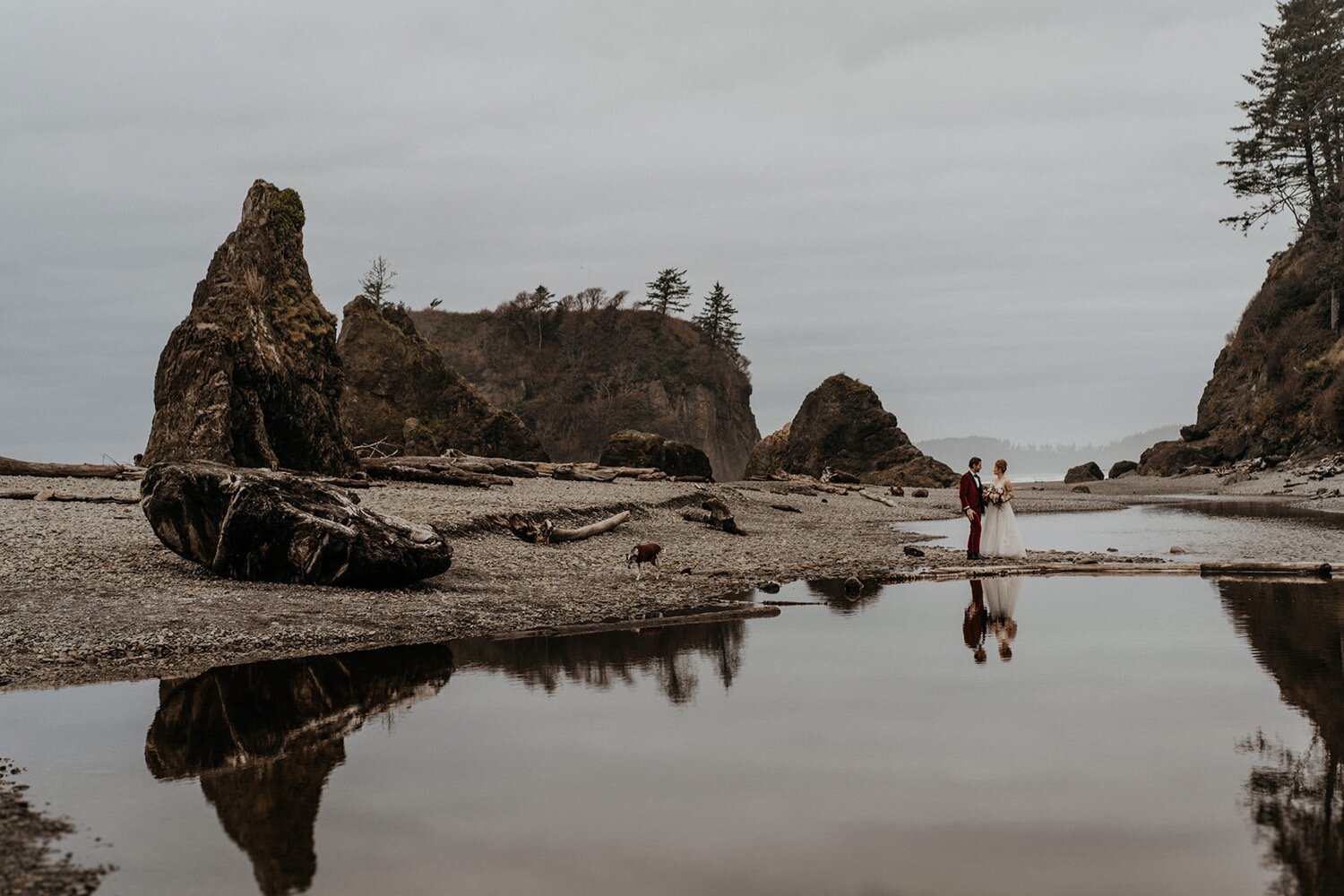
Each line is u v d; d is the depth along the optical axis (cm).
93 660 1102
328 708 915
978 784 684
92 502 2261
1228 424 7919
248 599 1382
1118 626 1304
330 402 3244
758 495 4391
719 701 930
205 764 747
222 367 2831
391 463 3475
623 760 749
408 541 1577
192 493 1493
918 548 2380
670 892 518
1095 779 692
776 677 1026
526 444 7700
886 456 8838
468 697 953
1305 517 3562
